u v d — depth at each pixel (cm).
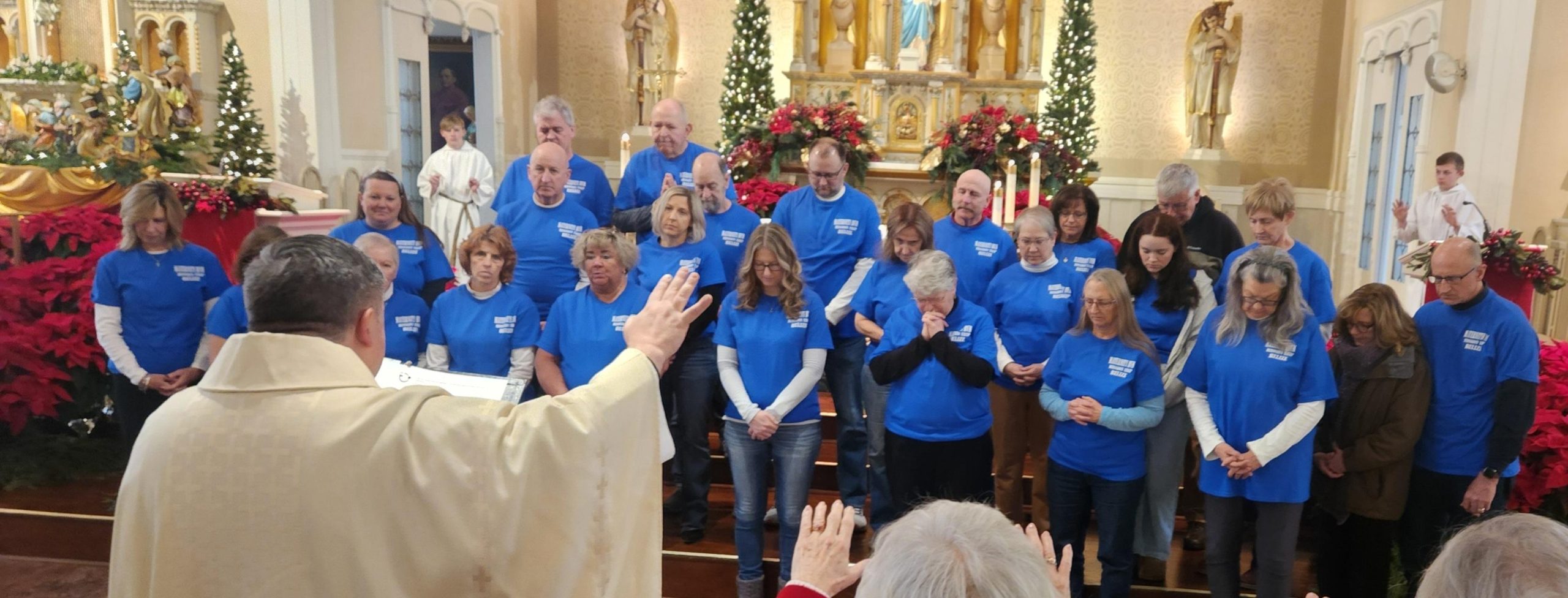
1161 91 1054
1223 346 311
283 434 127
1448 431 320
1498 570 123
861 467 409
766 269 350
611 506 139
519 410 135
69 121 727
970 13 979
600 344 350
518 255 415
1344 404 329
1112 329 331
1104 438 329
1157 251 344
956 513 137
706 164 424
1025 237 369
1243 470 303
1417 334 323
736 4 1037
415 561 127
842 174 421
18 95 756
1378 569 334
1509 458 309
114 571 132
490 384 232
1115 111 1065
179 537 126
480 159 725
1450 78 694
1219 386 311
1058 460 338
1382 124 887
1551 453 356
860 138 658
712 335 395
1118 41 1055
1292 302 301
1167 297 349
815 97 970
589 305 357
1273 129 1033
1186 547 412
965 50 974
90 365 484
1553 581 120
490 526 128
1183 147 1059
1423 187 768
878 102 955
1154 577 380
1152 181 1063
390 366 236
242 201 577
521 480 130
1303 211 1029
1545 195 661
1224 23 996
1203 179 1018
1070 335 339
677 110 457
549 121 448
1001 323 380
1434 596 130
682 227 390
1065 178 669
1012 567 127
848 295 404
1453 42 720
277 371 131
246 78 758
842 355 405
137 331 395
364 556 125
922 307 341
